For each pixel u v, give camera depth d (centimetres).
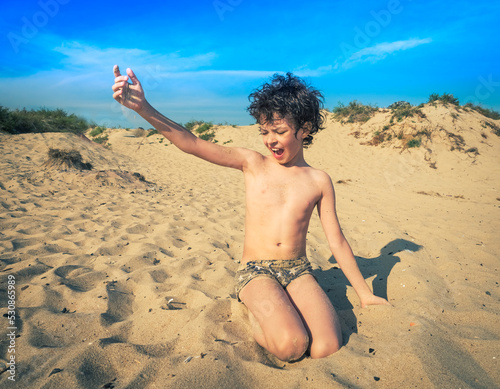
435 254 312
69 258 284
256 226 197
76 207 464
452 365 153
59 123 1469
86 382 140
